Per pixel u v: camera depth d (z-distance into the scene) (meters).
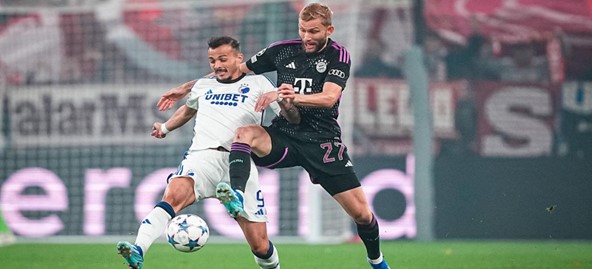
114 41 57.22
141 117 53.56
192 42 56.88
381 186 52.00
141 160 52.78
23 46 56.97
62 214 50.66
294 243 45.06
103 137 53.28
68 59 56.97
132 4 56.19
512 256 34.66
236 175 18.70
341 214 48.34
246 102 20.70
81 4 58.25
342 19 48.88
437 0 62.03
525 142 58.16
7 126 53.66
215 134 20.41
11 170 53.16
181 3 51.16
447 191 52.69
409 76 50.12
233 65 20.81
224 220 48.81
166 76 56.56
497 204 52.50
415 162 49.41
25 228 50.59
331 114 20.14
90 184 50.97
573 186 52.19
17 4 57.69
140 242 18.09
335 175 20.03
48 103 54.00
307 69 20.12
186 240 18.31
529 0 62.84
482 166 52.81
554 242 48.84
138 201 50.34
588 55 60.62
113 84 54.41
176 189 19.50
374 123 58.94
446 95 59.28
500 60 60.50
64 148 53.31
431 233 49.50
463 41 60.88
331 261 31.27
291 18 54.53
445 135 58.16
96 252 35.91
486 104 59.09
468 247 41.72
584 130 58.41
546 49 60.62
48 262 30.16
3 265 28.72
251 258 32.78
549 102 59.12
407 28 61.31
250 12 55.53
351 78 59.03
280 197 49.38
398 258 33.31
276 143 19.89
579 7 62.62
